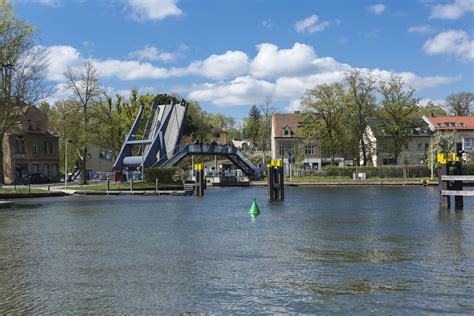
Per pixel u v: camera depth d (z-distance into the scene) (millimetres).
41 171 80125
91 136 66062
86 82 65000
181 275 13797
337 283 12766
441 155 31750
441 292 11852
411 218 27922
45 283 13047
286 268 14602
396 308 10688
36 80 55312
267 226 24844
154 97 98688
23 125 76000
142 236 21375
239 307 10883
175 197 49906
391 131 86312
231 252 17281
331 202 41344
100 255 16875
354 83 83938
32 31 45531
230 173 89375
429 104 124500
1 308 10961
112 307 10984
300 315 10336
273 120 110688
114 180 67938
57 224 26156
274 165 44031
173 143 68188
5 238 21047
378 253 16938
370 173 83688
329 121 86750
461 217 27828
